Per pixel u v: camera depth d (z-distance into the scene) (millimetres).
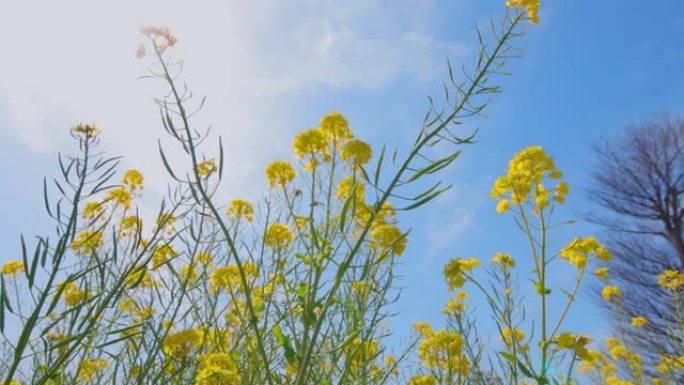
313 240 537
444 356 761
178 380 577
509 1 538
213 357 548
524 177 781
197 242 561
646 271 3076
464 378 728
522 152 799
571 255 761
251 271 718
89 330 346
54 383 479
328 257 519
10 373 309
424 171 448
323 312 441
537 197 765
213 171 462
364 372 639
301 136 701
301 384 428
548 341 657
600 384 1083
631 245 3271
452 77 504
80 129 373
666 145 3615
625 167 3654
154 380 509
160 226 401
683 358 1036
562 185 769
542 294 699
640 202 3535
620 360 1213
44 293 325
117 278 537
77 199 352
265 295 710
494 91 488
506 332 780
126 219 723
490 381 704
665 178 3508
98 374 658
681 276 1146
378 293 673
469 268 804
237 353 637
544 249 725
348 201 481
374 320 638
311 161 694
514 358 603
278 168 785
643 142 3654
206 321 696
